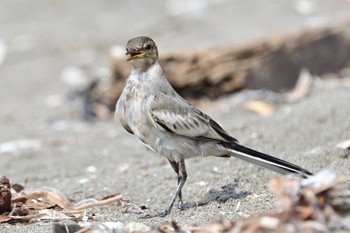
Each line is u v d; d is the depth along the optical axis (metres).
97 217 9.48
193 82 16.44
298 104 14.77
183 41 18.23
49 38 23.38
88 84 18.77
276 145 12.79
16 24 25.30
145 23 23.14
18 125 17.02
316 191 7.20
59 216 9.40
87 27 24.12
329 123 13.12
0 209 9.44
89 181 12.10
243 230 7.23
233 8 22.47
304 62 16.72
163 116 9.70
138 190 11.23
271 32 17.50
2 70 21.44
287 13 20.52
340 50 17.08
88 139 15.26
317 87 16.20
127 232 8.16
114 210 9.98
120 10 25.58
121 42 22.08
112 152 13.93
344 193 7.76
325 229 6.98
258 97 16.05
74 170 13.01
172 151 9.84
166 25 22.33
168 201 10.46
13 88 20.08
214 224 7.63
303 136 12.88
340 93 14.65
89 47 22.30
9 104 18.86
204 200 10.16
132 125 9.93
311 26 17.33
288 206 7.23
